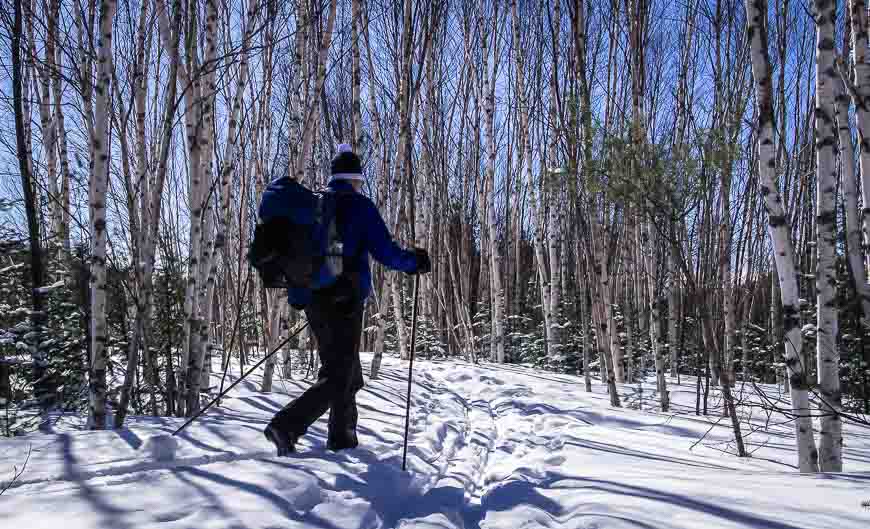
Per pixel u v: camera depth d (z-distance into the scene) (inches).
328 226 120.3
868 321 190.1
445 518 91.4
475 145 659.4
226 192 271.0
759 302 701.3
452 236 762.2
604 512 90.6
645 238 339.6
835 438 160.2
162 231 286.5
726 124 220.4
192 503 86.8
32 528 74.9
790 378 163.8
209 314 266.5
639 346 507.5
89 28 195.2
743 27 359.6
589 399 310.8
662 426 235.3
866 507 91.2
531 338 642.2
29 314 253.4
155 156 301.7
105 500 86.7
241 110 320.5
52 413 243.9
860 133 181.0
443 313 736.3
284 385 287.6
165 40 208.4
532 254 913.5
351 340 128.3
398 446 147.7
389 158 542.3
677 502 95.7
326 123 555.2
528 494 112.4
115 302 256.5
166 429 148.2
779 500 96.9
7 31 187.9
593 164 221.6
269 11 261.1
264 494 92.0
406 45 362.6
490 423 233.5
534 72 518.3
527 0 551.5
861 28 181.6
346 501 93.8
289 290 127.0
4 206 268.4
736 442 208.2
